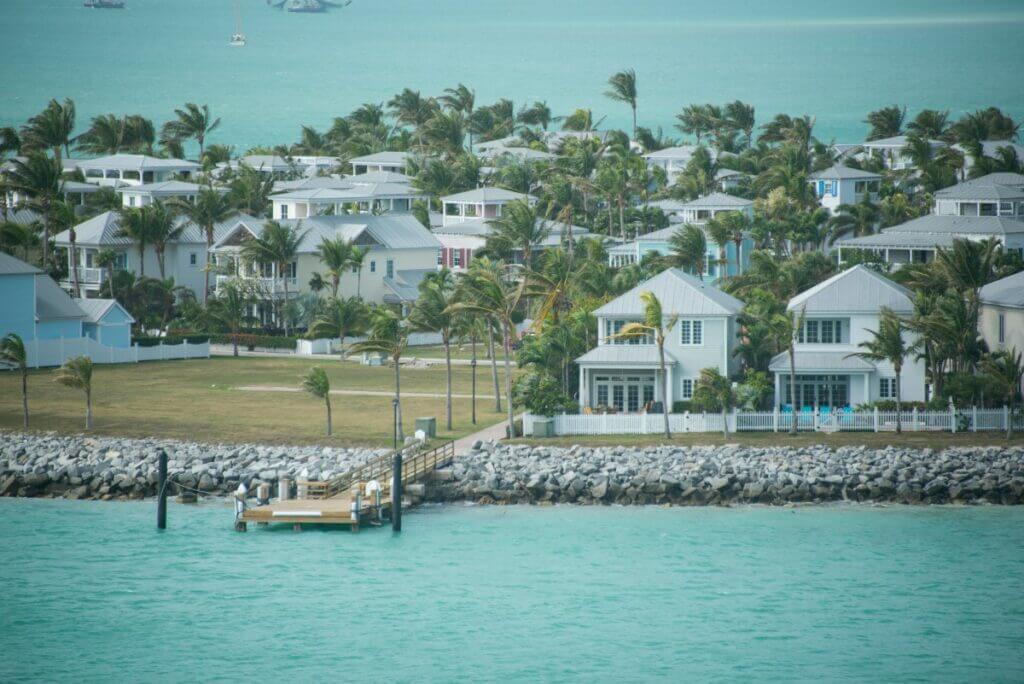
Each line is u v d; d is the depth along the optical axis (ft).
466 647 586.86
